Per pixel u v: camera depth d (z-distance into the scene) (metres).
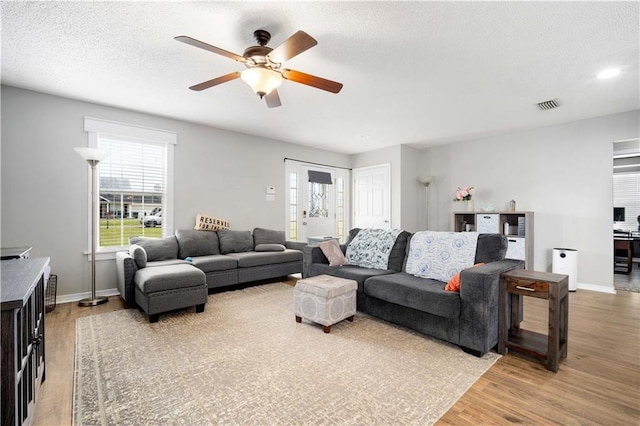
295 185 5.79
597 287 4.16
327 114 4.05
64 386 1.80
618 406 1.62
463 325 2.25
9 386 1.05
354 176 6.71
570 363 2.10
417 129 4.76
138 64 2.70
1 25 2.10
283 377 1.90
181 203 4.35
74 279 3.54
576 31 2.16
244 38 2.28
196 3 1.88
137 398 1.68
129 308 3.25
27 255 2.72
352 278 3.04
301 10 1.95
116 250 3.83
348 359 2.14
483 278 2.16
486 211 5.09
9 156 3.19
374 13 1.97
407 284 2.59
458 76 2.90
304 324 2.82
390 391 1.76
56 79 3.01
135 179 4.01
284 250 4.72
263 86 2.25
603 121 4.12
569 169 4.41
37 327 1.61
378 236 3.55
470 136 5.21
